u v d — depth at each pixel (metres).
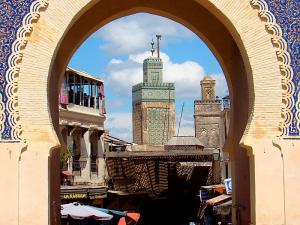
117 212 21.17
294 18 10.41
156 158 31.67
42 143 9.98
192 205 35.31
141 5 13.34
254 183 10.13
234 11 10.41
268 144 10.16
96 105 33.22
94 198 27.84
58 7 10.23
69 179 29.12
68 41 13.31
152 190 33.84
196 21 13.45
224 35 13.44
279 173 10.11
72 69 29.58
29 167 9.93
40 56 10.16
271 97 10.28
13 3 10.19
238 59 12.91
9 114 9.99
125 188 32.25
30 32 10.16
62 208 18.86
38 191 9.90
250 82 10.46
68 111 29.08
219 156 32.16
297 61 10.33
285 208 10.04
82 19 13.14
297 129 10.23
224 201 23.23
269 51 10.36
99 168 32.62
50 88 11.95
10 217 9.82
